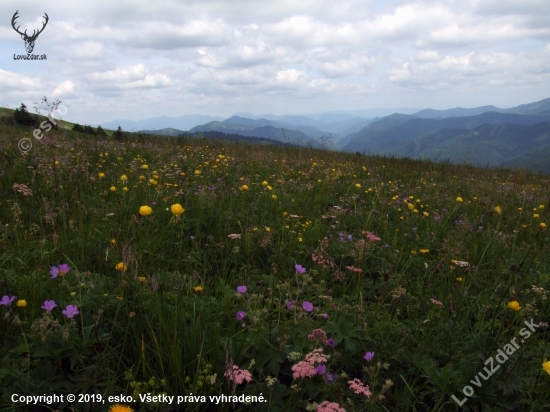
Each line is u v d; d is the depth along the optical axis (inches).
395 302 130.1
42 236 148.4
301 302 106.0
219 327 94.3
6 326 81.1
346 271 163.0
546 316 122.2
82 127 759.1
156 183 227.3
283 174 366.9
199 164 354.6
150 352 86.0
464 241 204.1
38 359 81.3
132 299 103.4
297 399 81.0
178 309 98.3
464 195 371.2
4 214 175.6
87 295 99.2
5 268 119.6
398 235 216.4
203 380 77.4
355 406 81.2
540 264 176.1
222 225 185.2
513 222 267.9
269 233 172.4
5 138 396.8
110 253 133.4
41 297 100.1
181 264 144.5
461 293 134.7
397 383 92.4
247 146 607.5
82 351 82.2
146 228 161.2
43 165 254.5
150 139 575.2
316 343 86.5
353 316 109.3
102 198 207.5
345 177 394.9
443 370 88.3
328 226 219.1
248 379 74.9
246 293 119.2
